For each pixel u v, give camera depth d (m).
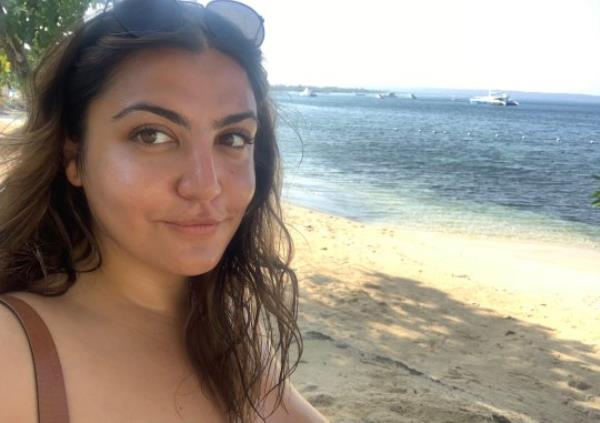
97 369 0.39
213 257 0.43
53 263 0.44
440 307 2.51
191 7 0.44
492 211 5.93
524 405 1.62
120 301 0.45
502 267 3.53
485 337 2.20
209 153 0.42
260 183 0.57
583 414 1.62
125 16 0.41
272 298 0.57
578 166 10.58
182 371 0.46
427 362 1.88
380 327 2.16
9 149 0.46
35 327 0.37
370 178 7.80
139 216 0.41
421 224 5.03
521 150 13.70
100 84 0.42
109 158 0.41
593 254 4.24
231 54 0.44
